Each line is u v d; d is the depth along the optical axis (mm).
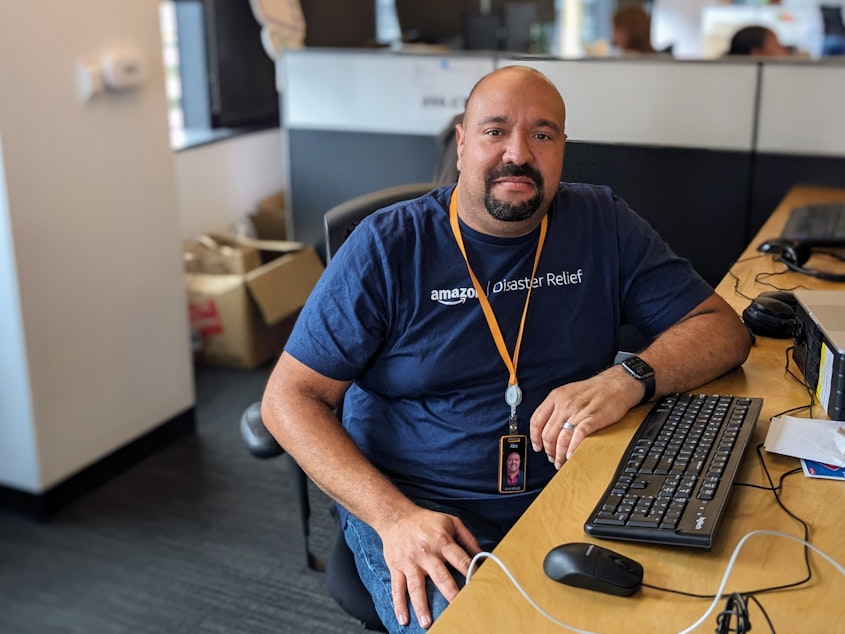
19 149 2604
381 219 1571
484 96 1503
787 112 3193
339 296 1546
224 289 3820
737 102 3182
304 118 4031
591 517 1167
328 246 1724
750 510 1204
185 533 2789
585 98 2066
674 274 1665
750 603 1019
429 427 1592
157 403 3230
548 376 1593
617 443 1394
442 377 1560
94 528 2812
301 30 4324
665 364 1535
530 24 5621
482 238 1549
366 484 1441
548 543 1147
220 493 3002
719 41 6891
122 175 2963
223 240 4184
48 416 2809
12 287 2652
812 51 6711
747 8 6828
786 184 3250
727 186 3238
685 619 1003
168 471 3135
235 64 4867
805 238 2320
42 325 2748
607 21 7527
